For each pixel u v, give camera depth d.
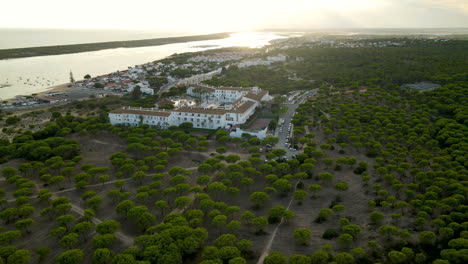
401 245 90.88
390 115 192.38
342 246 92.75
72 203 119.38
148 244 86.88
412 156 147.62
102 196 123.56
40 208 115.88
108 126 188.12
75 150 161.38
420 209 105.38
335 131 185.75
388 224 101.94
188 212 104.31
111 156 151.75
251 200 116.31
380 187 121.31
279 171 138.12
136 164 144.00
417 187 119.38
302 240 92.38
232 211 104.81
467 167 126.38
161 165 140.38
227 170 134.25
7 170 131.88
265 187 129.88
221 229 102.88
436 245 90.25
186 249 86.50
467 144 143.00
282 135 189.12
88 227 97.62
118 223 100.12
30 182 124.69
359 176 135.88
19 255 84.00
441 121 174.88
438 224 94.69
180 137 172.62
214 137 187.38
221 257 83.31
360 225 103.56
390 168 133.50
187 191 119.44
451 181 116.06
